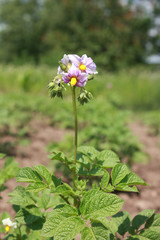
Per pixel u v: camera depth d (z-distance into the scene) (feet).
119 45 33.35
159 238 1.70
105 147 4.09
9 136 5.71
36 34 39.86
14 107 7.68
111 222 1.50
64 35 33.99
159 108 11.31
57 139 5.74
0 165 4.02
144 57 35.45
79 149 1.90
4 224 1.98
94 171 1.81
